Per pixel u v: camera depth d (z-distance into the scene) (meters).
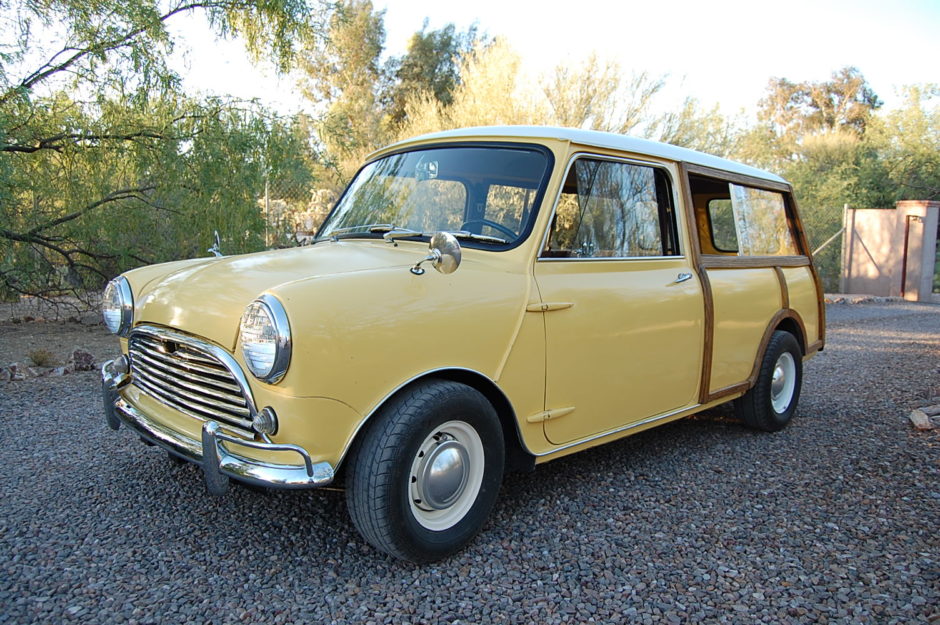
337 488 2.75
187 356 2.78
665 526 3.26
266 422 2.48
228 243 8.73
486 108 17.45
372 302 2.60
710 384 4.14
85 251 9.23
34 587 2.57
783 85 47.31
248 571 2.73
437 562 2.84
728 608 2.58
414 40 36.31
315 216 15.38
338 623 2.41
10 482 3.59
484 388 2.98
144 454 4.03
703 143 16.53
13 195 7.65
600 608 2.56
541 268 3.18
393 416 2.61
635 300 3.55
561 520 3.30
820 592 2.70
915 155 22.94
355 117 29.44
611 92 16.44
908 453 4.37
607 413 3.49
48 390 5.54
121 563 2.77
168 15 8.58
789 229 5.29
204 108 8.56
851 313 13.05
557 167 3.30
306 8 9.02
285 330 2.39
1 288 8.89
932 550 3.04
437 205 3.56
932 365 7.48
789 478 3.93
